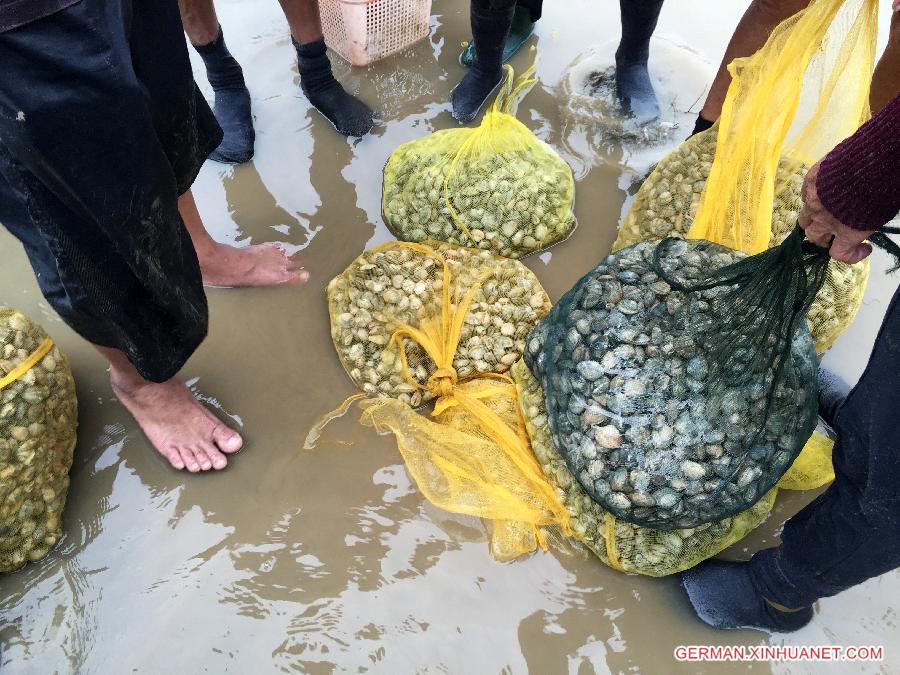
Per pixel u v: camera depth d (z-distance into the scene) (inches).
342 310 84.4
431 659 64.8
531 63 113.7
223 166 100.3
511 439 73.6
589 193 97.9
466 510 71.1
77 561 69.9
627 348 65.0
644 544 67.7
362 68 112.7
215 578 68.9
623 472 63.5
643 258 70.4
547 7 123.4
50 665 64.1
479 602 67.9
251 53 114.0
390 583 68.6
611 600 68.6
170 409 75.9
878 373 48.1
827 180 46.8
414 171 91.2
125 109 51.6
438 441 74.4
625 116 104.8
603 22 120.7
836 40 69.4
